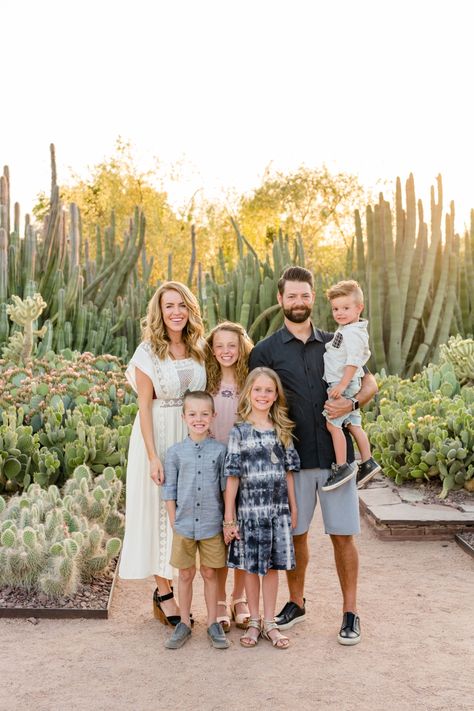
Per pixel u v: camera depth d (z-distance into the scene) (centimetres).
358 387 403
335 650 368
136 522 398
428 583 463
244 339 415
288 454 380
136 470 400
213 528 378
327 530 390
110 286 1181
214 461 381
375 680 336
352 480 391
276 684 333
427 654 363
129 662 355
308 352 396
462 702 315
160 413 399
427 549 530
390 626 398
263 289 1050
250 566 372
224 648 371
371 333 1028
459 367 843
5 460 586
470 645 373
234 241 3294
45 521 463
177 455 384
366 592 450
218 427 408
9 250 1013
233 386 411
